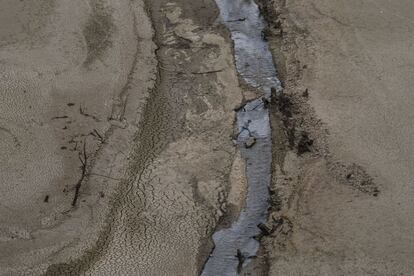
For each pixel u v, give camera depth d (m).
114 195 14.11
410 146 14.71
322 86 16.75
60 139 15.29
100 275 12.43
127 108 16.39
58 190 14.05
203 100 16.86
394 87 16.45
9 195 13.87
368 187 13.88
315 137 15.31
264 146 15.50
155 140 15.62
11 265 12.52
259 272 12.59
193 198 14.14
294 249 12.77
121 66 17.62
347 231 12.96
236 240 13.30
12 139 15.18
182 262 12.76
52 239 13.03
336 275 12.14
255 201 14.14
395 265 12.25
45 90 16.53
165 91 17.11
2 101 16.14
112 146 15.27
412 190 13.70
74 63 17.47
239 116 16.44
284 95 16.75
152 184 14.42
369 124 15.42
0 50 17.69
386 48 17.84
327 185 14.05
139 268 12.57
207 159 15.13
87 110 16.12
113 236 13.21
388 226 12.98
